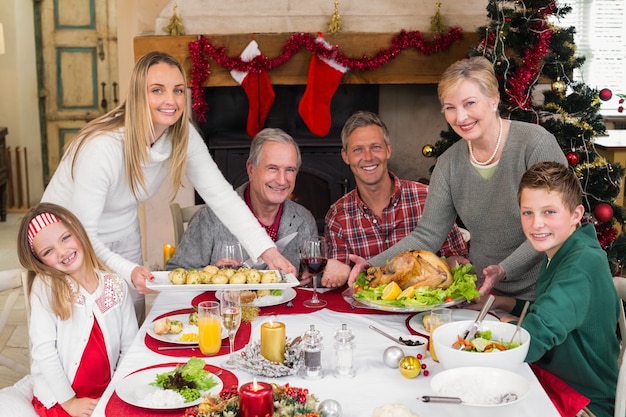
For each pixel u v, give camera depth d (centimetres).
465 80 221
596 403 191
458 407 146
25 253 204
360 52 446
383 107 498
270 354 179
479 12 448
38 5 706
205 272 220
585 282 182
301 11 451
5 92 704
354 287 224
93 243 228
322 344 188
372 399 162
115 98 724
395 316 218
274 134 265
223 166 468
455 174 242
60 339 207
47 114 725
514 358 160
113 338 215
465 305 224
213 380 168
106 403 162
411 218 281
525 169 228
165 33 452
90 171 229
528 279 233
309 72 443
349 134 274
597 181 386
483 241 244
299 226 275
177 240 316
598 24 636
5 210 677
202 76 446
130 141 234
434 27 444
